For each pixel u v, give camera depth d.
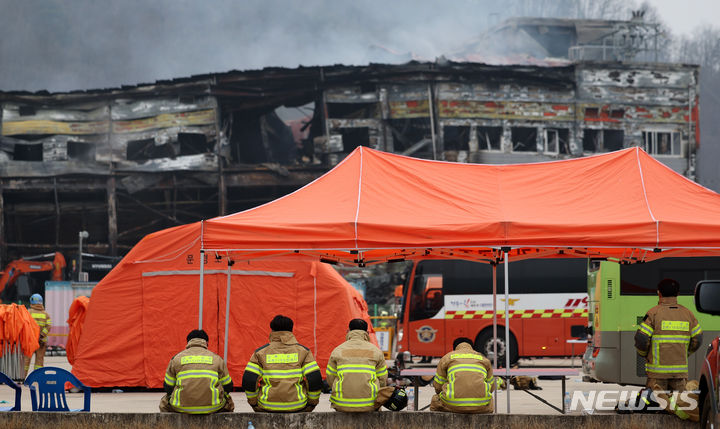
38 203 104.44
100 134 103.75
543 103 99.94
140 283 24.98
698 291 10.41
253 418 15.04
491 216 16.47
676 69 100.44
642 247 15.91
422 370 17.16
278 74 101.75
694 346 16.61
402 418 14.97
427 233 16.06
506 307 16.25
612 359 21.03
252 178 101.50
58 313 49.78
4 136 103.38
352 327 15.47
